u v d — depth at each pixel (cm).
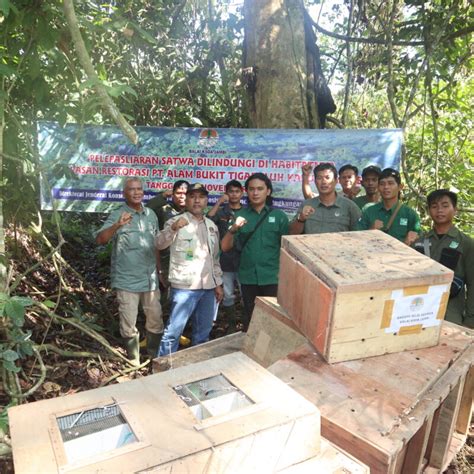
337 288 214
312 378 214
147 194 498
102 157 492
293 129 468
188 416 161
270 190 406
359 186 451
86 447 155
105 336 451
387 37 552
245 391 178
